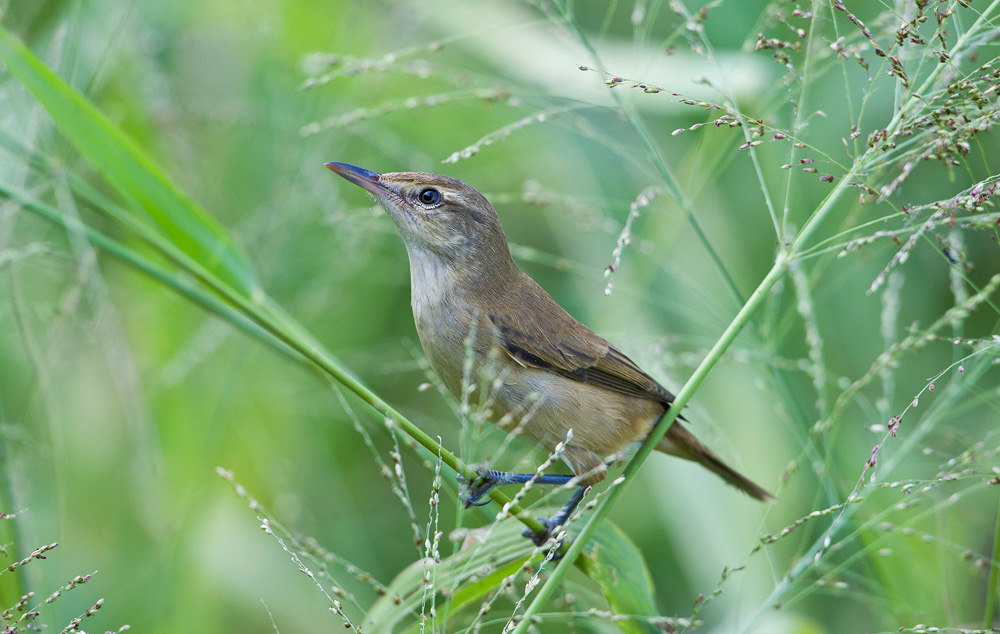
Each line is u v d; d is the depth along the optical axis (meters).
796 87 7.78
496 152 13.07
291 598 10.55
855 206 8.85
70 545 9.98
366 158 13.43
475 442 6.16
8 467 8.01
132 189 8.12
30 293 10.93
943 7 6.87
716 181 11.85
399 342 13.02
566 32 8.72
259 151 13.12
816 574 9.54
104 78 10.41
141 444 10.00
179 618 9.74
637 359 10.13
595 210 9.87
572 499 8.38
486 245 8.84
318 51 12.45
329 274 12.12
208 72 12.99
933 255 10.98
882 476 8.12
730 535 10.06
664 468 10.69
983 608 8.88
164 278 7.70
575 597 7.99
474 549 6.79
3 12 8.81
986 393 8.05
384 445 12.44
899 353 7.46
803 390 10.81
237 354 10.93
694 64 10.80
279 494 10.86
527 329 8.56
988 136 9.85
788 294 11.08
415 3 12.20
